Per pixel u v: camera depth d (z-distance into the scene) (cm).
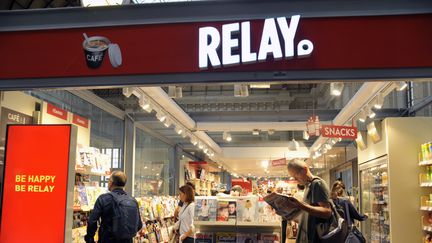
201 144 1345
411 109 976
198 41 359
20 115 570
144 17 367
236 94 574
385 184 757
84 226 621
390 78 342
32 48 375
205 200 617
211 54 353
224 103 1452
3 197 495
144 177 1236
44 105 607
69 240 491
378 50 344
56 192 489
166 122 942
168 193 1523
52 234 484
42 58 373
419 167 720
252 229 627
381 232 798
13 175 497
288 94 1439
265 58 348
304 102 1551
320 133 918
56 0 711
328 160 1766
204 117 1105
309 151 1512
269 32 348
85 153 609
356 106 834
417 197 712
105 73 365
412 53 343
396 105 1062
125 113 1055
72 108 800
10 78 373
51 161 495
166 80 358
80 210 607
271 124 1091
